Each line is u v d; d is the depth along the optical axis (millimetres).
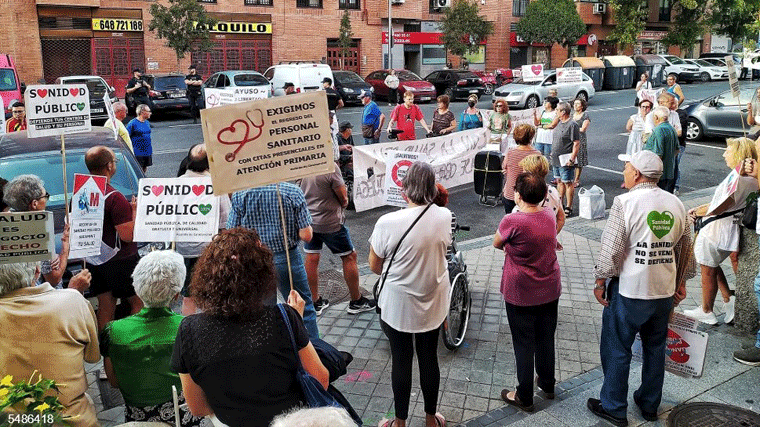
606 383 4281
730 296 5941
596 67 31016
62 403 3098
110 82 27547
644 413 4301
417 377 4957
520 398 4445
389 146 10500
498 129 11703
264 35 30875
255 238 2670
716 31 38656
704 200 10406
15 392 2645
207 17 26109
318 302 6238
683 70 35594
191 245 5207
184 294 5246
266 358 2529
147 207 4551
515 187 4262
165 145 16422
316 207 5840
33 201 4301
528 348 4352
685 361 4391
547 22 34312
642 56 34406
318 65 24219
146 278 3168
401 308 3928
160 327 3221
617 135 17766
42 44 25859
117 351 3174
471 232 9055
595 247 8156
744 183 5234
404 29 35000
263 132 3391
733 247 5426
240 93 9148
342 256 6027
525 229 4148
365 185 10242
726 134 16359
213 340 2502
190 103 21828
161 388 3223
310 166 3496
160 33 25500
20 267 3084
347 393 4727
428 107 25672
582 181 12336
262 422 2547
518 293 4258
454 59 36906
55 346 3080
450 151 11727
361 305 6195
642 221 3924
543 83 25391
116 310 5332
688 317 4324
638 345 4367
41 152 6551
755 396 4555
